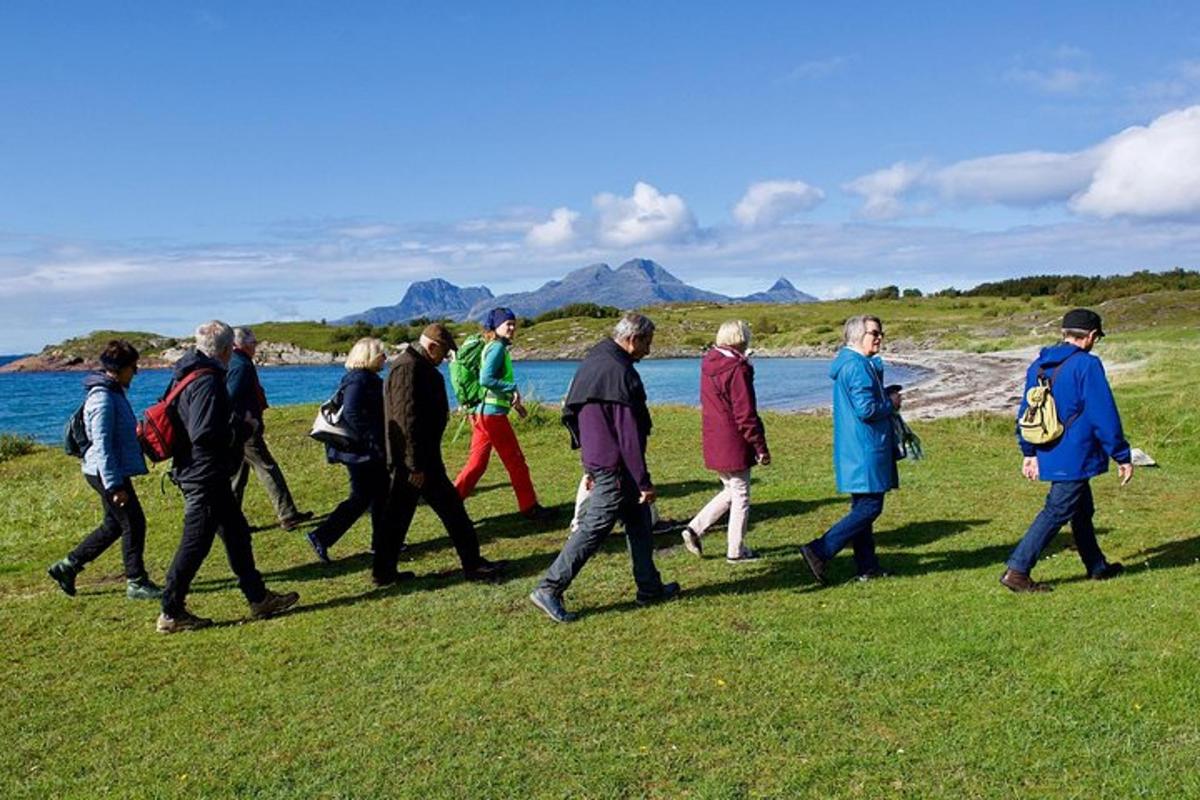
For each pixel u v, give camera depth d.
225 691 5.41
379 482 8.40
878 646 5.51
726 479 7.78
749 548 8.29
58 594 7.75
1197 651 5.14
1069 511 6.39
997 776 3.99
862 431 6.75
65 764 4.58
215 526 6.66
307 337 152.12
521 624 6.32
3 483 15.95
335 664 5.75
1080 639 5.45
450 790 4.09
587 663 5.50
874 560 7.11
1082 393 6.30
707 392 7.68
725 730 4.52
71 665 5.99
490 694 5.11
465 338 10.10
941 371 57.59
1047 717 4.49
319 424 8.29
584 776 4.14
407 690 5.25
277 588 7.66
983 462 12.73
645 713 4.75
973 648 5.39
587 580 7.38
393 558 7.53
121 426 7.25
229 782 4.28
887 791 3.91
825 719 4.60
